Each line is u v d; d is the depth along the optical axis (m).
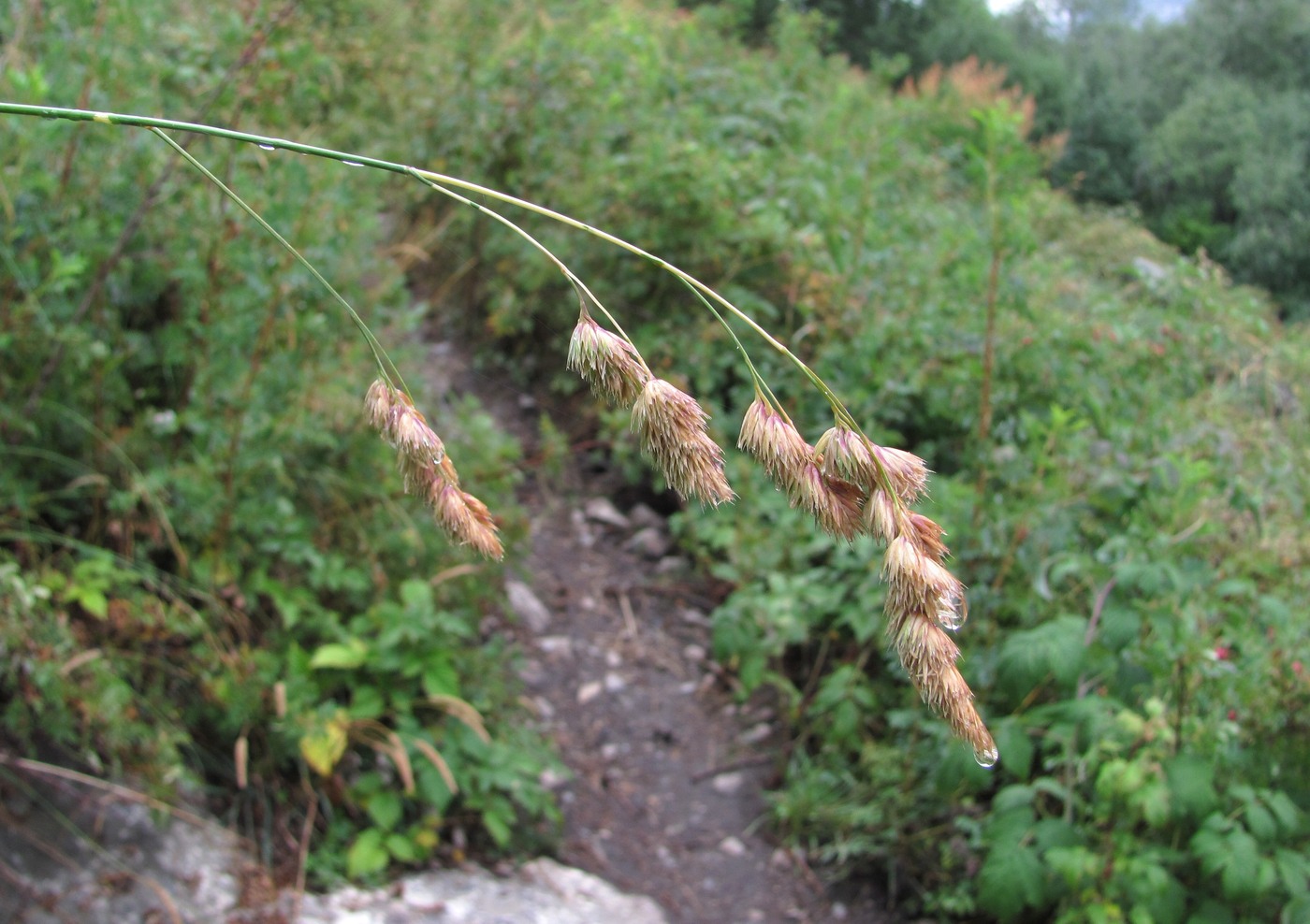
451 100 6.03
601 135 5.97
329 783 3.30
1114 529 3.92
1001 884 3.09
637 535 5.14
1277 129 14.95
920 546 1.16
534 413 5.61
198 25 4.34
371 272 4.83
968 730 1.10
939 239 5.59
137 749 3.02
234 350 3.52
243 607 3.41
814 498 1.19
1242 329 6.00
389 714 3.51
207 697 3.21
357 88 5.97
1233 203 14.12
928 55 18.83
